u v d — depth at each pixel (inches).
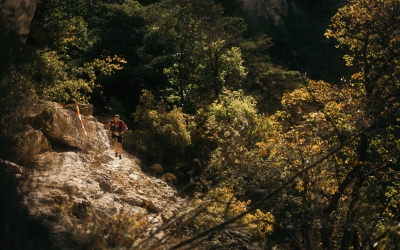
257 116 1056.8
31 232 309.4
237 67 1528.1
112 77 1701.5
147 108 1059.3
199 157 984.3
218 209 436.8
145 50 1812.3
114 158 810.2
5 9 435.8
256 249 504.7
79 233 331.0
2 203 331.0
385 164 601.9
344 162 612.7
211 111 1143.6
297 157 562.9
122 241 293.7
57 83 738.2
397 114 409.7
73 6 1233.4
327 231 500.1
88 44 1800.0
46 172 501.4
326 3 2044.8
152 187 689.0
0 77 418.0
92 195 484.1
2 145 469.1
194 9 1652.3
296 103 602.2
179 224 300.5
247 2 2950.3
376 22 602.5
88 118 853.8
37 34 412.8
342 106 534.9
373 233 516.7
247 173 329.1
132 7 1947.6
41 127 643.5
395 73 520.1
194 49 1606.8
